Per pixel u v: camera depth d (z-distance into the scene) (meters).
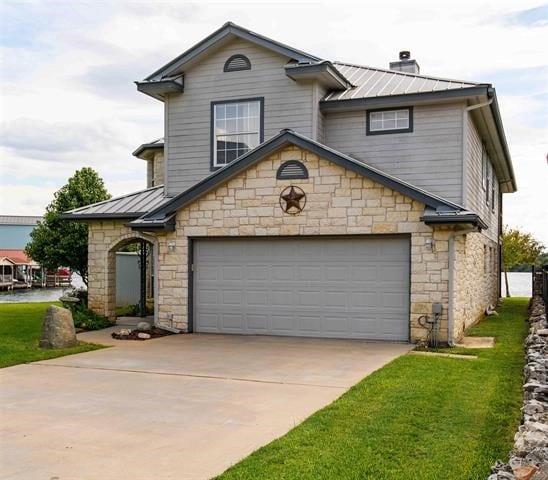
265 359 10.49
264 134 15.73
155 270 14.53
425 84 15.51
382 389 7.74
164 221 13.97
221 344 12.35
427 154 14.84
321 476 4.73
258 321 13.77
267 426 6.29
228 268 14.05
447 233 12.01
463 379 8.41
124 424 6.44
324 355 10.88
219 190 13.90
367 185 12.60
